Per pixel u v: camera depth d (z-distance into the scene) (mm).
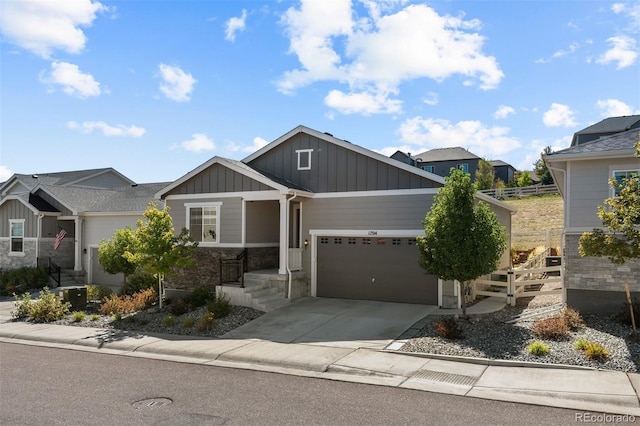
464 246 11695
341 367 9156
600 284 12211
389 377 8547
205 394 7715
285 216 16172
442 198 12164
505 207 20031
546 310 13117
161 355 10680
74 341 12133
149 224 14961
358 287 16422
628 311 11102
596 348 8984
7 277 23500
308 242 17266
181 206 18391
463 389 7797
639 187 9367
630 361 8727
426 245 12344
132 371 9258
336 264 16828
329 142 17094
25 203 24625
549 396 7383
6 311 17328
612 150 11977
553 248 22031
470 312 13836
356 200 16531
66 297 16172
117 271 18578
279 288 15977
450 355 9656
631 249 9367
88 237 24891
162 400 7434
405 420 6461
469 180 11938
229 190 17391
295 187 17406
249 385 8219
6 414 6809
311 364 9383
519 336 10555
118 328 13570
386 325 12609
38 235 24547
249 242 17234
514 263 23297
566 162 12836
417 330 11922
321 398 7449
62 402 7348
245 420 6520
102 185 34812
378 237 16172
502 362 9094
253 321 13617
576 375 8305
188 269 17953
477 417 6547
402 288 15734
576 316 11148
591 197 12469
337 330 12320
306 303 15805
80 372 9203
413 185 15633
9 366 9727
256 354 10250
